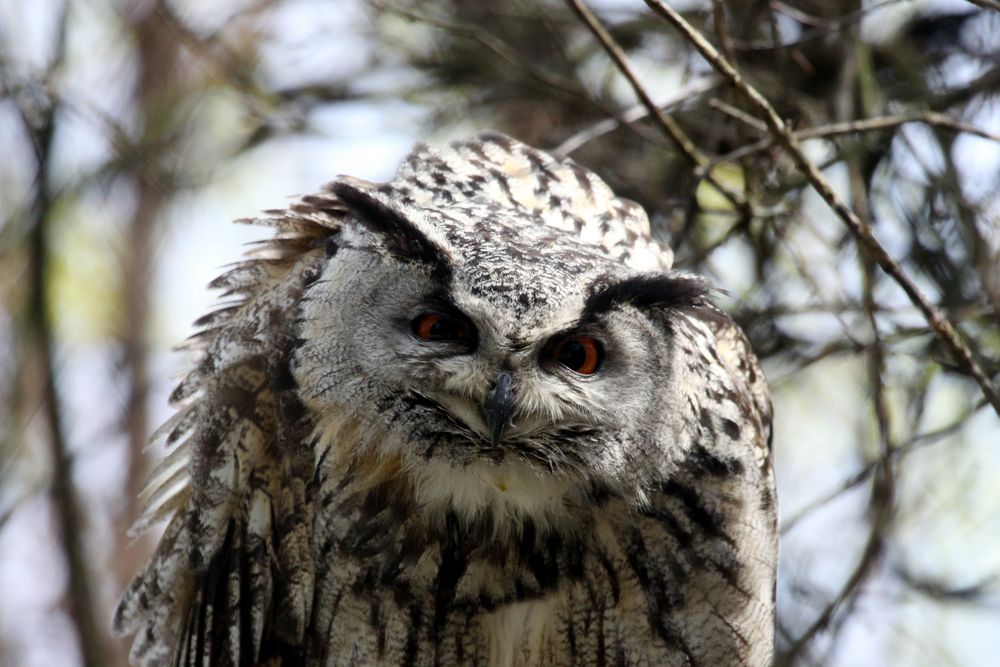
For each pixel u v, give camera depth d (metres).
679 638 9.44
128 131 13.92
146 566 10.19
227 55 14.12
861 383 12.38
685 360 9.18
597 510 9.28
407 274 9.02
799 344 12.33
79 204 14.00
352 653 9.48
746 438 9.42
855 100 12.10
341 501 9.21
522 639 9.45
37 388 13.09
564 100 12.88
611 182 12.82
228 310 9.90
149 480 10.12
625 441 9.12
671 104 11.48
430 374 9.04
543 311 8.90
